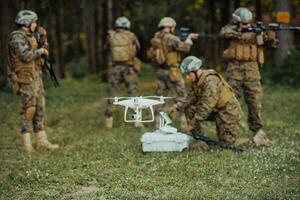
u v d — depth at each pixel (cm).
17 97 1608
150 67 2412
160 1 2094
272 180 746
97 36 2502
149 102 836
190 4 2109
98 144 1012
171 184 749
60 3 1859
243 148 920
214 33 2020
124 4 2161
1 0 1686
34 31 997
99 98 1700
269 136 1035
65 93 1805
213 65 2067
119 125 1197
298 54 1695
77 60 2947
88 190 749
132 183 753
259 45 980
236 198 672
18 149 1012
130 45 1210
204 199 675
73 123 1281
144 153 920
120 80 1217
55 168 853
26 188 766
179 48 1112
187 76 902
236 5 1872
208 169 803
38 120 1012
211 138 1004
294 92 1566
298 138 1014
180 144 916
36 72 1000
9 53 984
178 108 930
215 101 891
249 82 984
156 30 2380
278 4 1653
